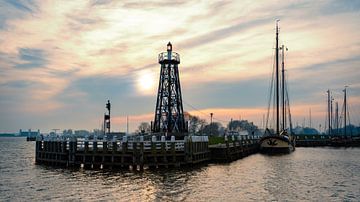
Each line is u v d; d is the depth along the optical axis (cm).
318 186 4184
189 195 3578
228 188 3956
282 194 3697
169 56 7869
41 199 3491
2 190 3959
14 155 10012
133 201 3347
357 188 4088
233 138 7750
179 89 8025
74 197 3544
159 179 4422
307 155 8925
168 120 7794
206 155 6450
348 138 14750
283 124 11050
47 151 6297
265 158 7762
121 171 5053
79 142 5650
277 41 10562
